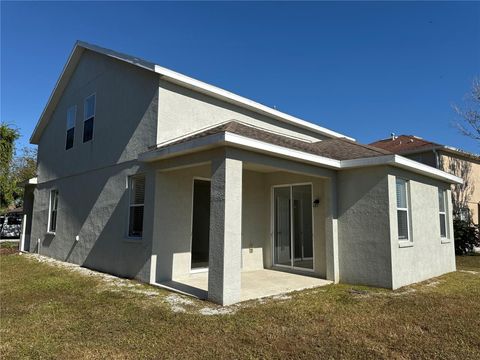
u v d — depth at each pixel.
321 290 8.01
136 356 4.20
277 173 11.23
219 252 6.66
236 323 5.43
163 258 8.91
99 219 11.19
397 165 8.70
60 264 12.21
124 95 10.73
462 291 8.02
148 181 9.16
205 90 10.29
